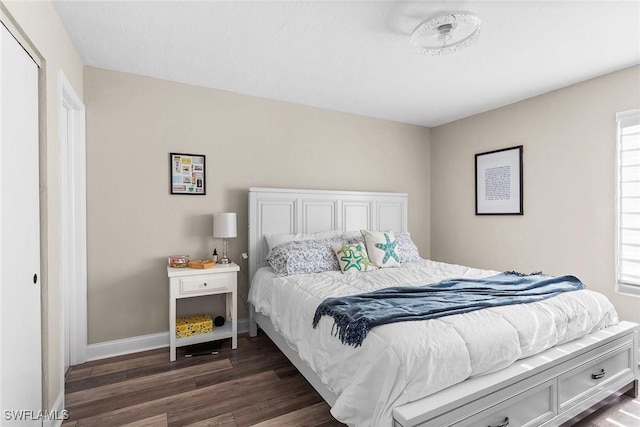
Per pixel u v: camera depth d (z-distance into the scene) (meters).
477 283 2.36
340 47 2.38
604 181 2.80
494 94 3.31
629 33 2.16
